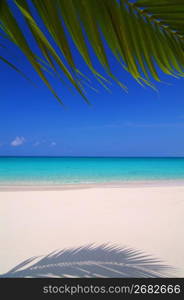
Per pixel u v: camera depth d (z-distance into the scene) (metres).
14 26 0.72
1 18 0.72
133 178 22.12
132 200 10.12
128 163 57.19
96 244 5.24
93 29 0.88
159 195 11.35
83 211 8.22
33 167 39.16
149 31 0.95
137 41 0.95
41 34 0.65
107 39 0.90
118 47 0.93
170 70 1.03
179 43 0.99
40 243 5.33
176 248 5.03
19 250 4.94
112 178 22.02
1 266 4.20
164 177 23.03
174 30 0.96
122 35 0.92
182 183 17.53
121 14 0.92
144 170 33.59
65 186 15.06
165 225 6.69
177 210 8.47
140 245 5.20
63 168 37.38
